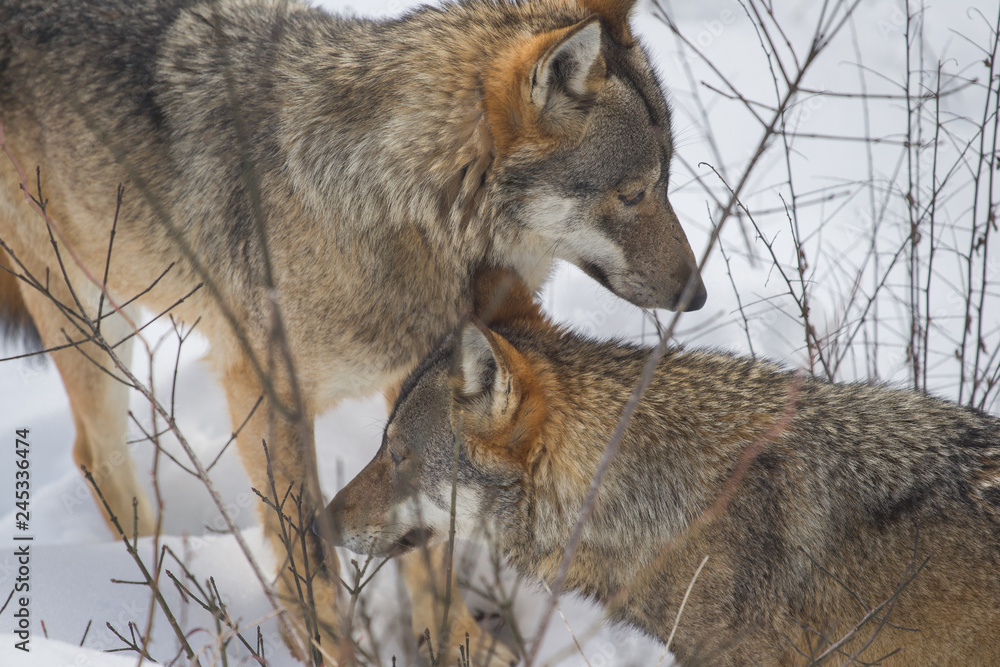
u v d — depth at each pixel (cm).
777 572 598
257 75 789
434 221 742
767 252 1193
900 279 1135
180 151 800
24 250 923
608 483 622
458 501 654
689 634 613
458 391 624
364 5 1334
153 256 842
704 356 673
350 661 580
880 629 561
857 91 1421
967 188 1213
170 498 1038
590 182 748
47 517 1027
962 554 579
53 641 580
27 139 869
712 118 1398
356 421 1091
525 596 862
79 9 859
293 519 786
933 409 643
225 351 824
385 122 738
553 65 702
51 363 1128
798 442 615
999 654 574
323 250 742
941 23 1460
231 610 797
